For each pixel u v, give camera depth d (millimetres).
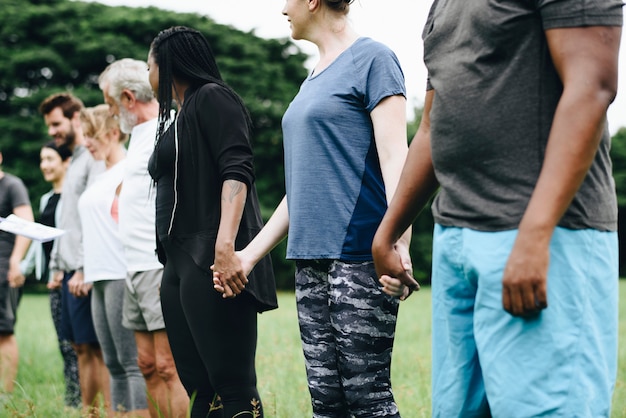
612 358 2020
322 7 3053
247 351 3275
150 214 4133
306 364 3020
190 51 3455
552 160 1905
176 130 3336
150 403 4301
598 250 2014
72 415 4992
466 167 2094
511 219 2002
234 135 3277
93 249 4660
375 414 2865
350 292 2865
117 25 35719
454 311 2170
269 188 34250
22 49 35406
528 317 1952
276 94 35438
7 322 6273
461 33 2133
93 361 5320
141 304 4121
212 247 3254
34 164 32406
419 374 5984
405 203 2369
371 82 2912
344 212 2898
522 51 2023
